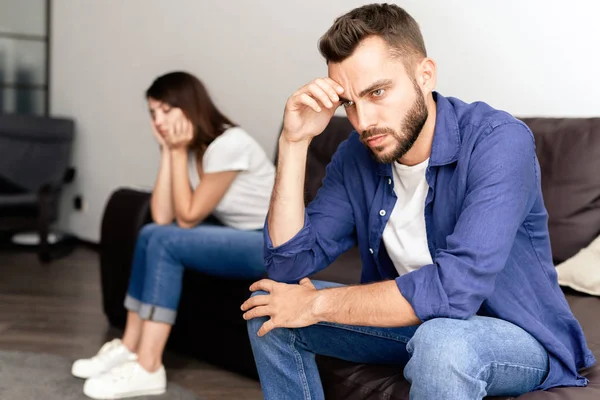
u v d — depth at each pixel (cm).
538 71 276
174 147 262
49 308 358
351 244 176
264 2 388
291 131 159
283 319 150
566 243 220
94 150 532
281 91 382
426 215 154
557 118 235
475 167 143
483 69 293
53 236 533
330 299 145
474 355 127
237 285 258
